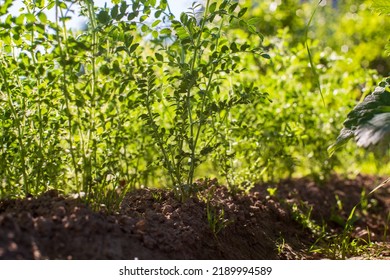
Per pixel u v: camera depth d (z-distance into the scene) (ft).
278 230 14.49
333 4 32.27
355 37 30.53
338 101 18.92
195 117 14.57
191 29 11.39
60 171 11.60
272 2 25.99
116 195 12.14
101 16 10.16
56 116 11.51
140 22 10.88
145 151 15.58
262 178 17.67
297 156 19.89
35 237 8.63
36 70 10.74
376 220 17.94
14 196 10.93
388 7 13.64
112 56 11.27
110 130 11.76
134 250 9.54
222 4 11.25
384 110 11.76
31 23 9.88
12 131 11.27
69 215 9.59
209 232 11.60
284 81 17.58
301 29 26.96
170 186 13.52
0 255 7.85
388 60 28.86
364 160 20.98
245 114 15.44
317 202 17.93
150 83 11.08
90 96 10.18
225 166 13.97
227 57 11.78
